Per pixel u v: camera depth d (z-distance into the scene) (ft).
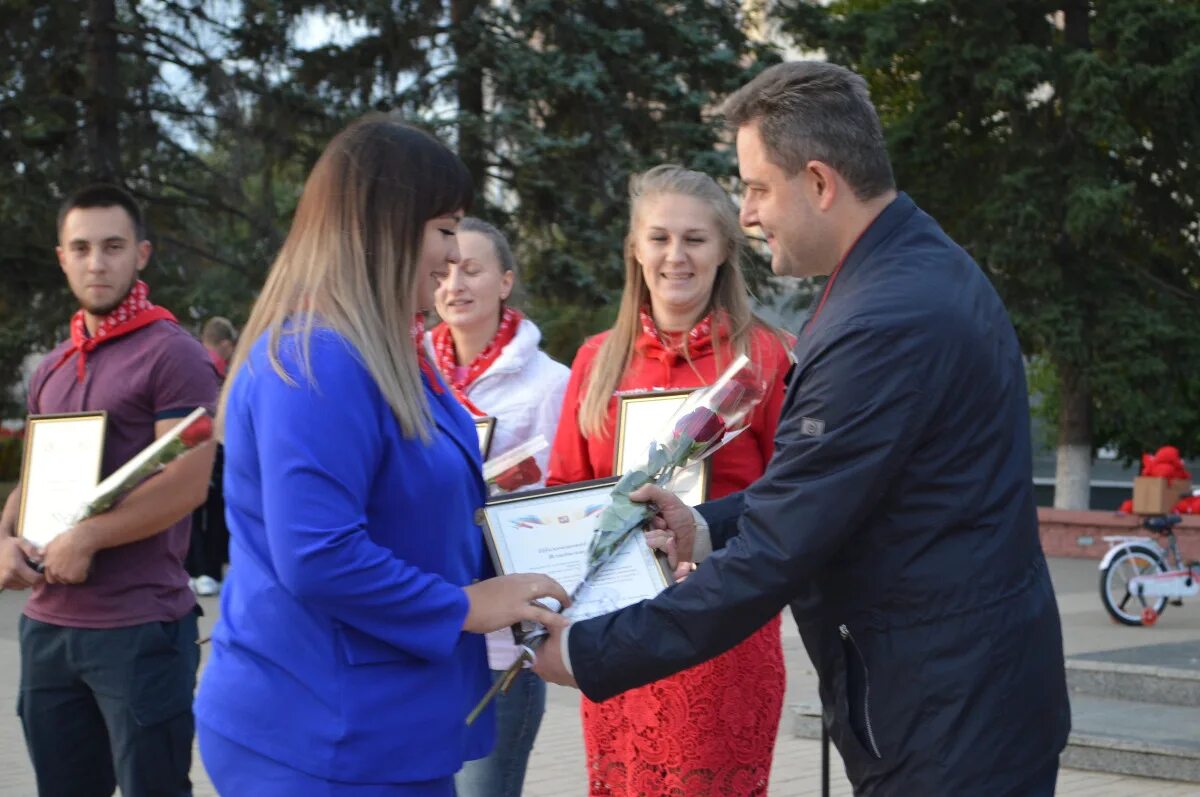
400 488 8.07
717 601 8.22
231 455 8.07
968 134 72.69
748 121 8.64
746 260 12.84
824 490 7.95
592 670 8.56
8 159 56.34
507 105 60.34
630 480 9.91
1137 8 65.51
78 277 12.35
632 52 61.67
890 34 69.05
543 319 59.57
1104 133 64.44
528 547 9.59
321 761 7.82
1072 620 37.65
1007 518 8.06
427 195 8.34
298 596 7.67
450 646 8.04
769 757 11.91
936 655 7.93
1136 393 66.85
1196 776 19.65
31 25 57.36
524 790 19.16
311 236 8.24
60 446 12.19
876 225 8.46
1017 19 70.23
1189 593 36.22
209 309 57.88
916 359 7.91
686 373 12.09
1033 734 8.06
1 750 21.20
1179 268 73.00
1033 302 67.92
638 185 12.34
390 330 8.16
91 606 11.98
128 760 12.09
